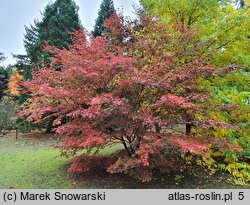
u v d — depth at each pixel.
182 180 6.16
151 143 5.18
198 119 5.83
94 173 6.70
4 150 11.54
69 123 5.95
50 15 18.12
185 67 5.85
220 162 6.95
